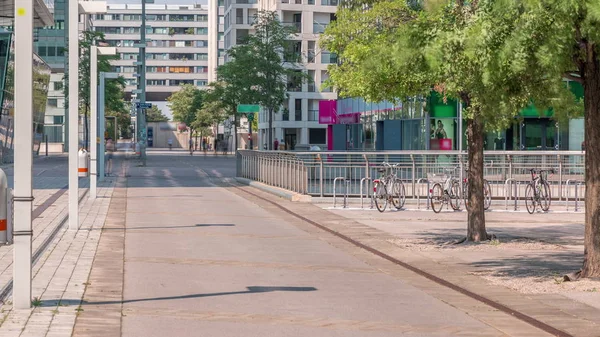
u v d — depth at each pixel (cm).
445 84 1750
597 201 1349
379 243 1930
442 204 2845
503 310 1153
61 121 12350
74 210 2117
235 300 1204
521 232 2211
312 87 10731
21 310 1089
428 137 4894
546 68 1217
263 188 3906
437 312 1139
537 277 1414
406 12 1941
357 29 2222
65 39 12331
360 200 3206
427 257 1688
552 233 2181
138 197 3406
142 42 7094
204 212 2747
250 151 4478
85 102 8719
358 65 1977
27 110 1093
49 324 1005
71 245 1823
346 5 2314
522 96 1363
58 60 12331
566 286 1310
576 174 3073
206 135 14775
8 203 1059
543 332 1015
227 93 8000
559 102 1423
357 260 1677
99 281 1339
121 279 1364
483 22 1260
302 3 10444
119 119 15675
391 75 1841
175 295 1234
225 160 8888
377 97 1923
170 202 3155
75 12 2048
